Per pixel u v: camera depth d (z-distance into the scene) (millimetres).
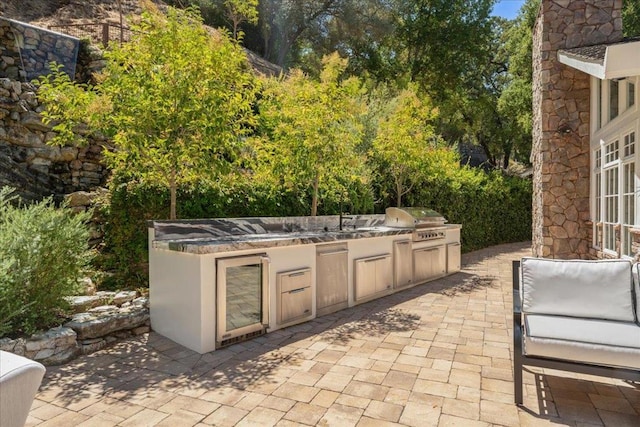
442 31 18031
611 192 5629
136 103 3973
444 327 4023
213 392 2617
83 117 4160
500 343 3547
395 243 5625
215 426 2207
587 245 6980
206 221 4266
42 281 3305
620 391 2637
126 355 3271
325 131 5398
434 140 10969
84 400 2514
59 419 2287
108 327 3518
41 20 11094
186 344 3443
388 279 5480
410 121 7488
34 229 3305
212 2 14828
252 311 3664
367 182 7570
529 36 14562
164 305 3736
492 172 13836
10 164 5383
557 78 7145
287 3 16266
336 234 4723
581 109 7051
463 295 5492
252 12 12727
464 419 2277
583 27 6984
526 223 14156
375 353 3303
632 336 2330
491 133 20672
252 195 5977
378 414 2332
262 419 2279
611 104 5715
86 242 3801
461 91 19125
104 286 4816
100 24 9719
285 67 15906
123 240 5004
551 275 2852
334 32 16859
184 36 4141
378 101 9648
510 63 16281
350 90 5520
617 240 5145
